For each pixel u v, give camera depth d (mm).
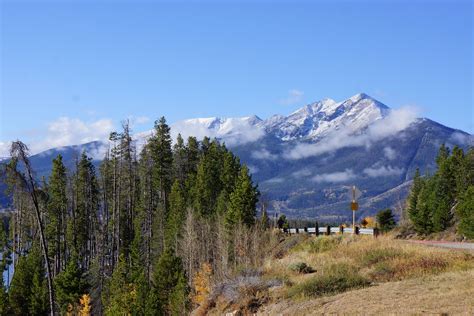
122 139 83500
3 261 90812
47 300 63844
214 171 93562
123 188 92875
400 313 19703
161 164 90750
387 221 78375
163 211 86438
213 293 32938
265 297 29641
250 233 61562
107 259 88750
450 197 75875
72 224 85062
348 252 36969
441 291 22422
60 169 81062
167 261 61000
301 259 38125
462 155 77500
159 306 55469
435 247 34875
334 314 21984
